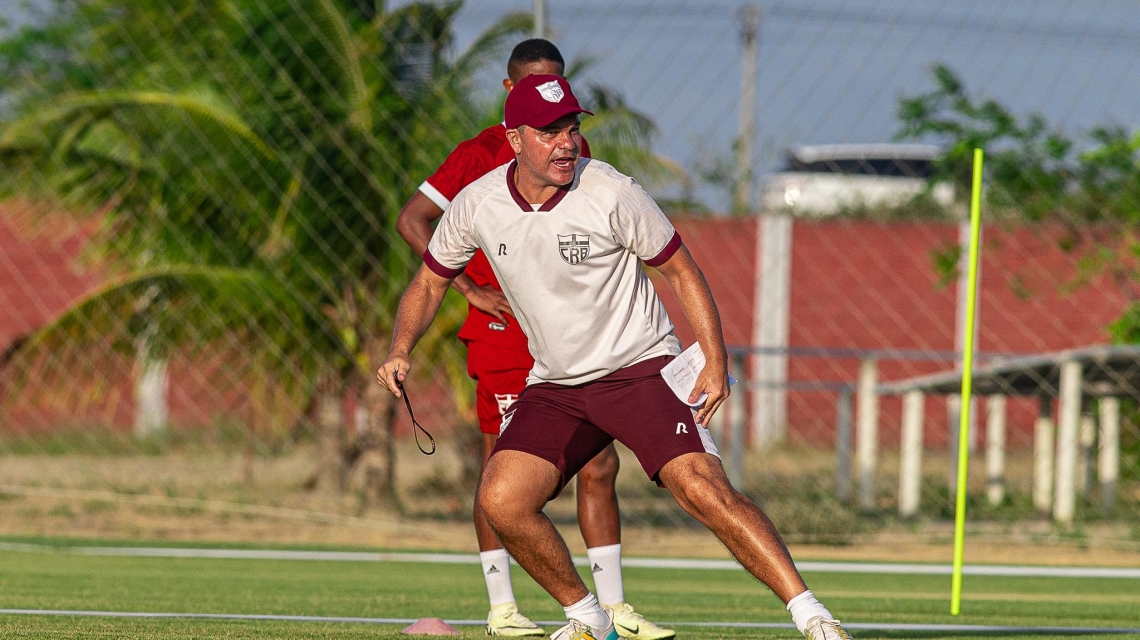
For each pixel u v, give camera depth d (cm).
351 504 3603
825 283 6438
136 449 5312
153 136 3631
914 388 3972
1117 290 5981
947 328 6506
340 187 3362
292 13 3344
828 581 2367
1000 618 1803
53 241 3909
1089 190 4184
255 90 3462
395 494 3612
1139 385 3994
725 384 1140
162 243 3622
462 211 1180
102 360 3747
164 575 2247
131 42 3591
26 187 3791
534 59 1583
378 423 3575
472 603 1925
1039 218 4275
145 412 5584
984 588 2275
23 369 3697
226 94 3500
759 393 6284
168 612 1694
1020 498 4500
